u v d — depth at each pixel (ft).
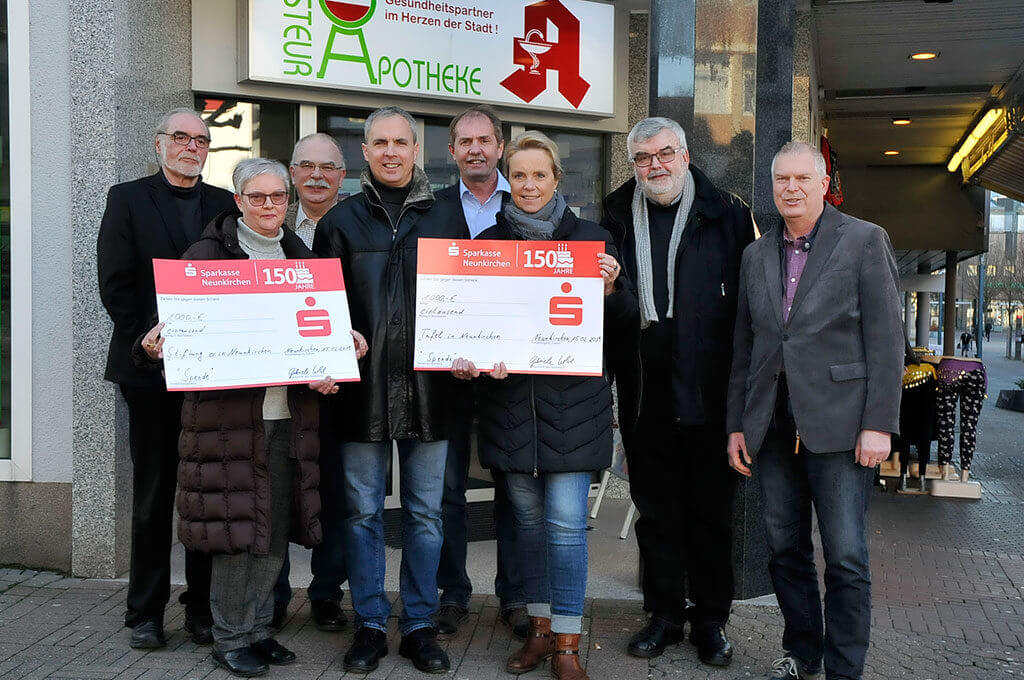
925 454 28.66
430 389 12.91
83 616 14.98
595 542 20.54
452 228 13.29
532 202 12.82
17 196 17.04
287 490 12.92
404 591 13.50
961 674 13.53
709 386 13.29
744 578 16.40
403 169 13.06
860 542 11.96
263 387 12.40
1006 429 49.65
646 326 13.46
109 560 16.88
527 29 22.47
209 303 12.07
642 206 13.62
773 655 13.92
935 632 15.40
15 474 17.22
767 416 12.31
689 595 13.91
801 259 12.31
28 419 17.17
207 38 19.86
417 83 21.30
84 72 16.61
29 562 17.34
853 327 11.92
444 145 22.86
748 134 16.35
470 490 23.84
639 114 24.77
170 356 11.84
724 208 13.55
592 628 14.90
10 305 17.16
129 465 17.35
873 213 58.18
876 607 16.75
